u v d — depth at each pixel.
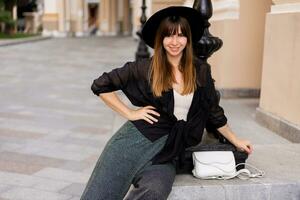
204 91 3.18
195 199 3.34
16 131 6.73
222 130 3.51
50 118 7.69
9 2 35.91
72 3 40.44
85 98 9.72
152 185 2.87
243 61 8.88
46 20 37.59
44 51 22.61
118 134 3.21
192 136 3.21
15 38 30.56
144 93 3.14
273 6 6.31
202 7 4.23
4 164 5.16
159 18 3.16
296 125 5.54
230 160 3.48
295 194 3.52
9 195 4.28
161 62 3.12
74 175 4.85
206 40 4.22
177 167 3.42
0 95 9.97
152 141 3.13
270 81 6.32
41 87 11.22
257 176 3.62
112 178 3.09
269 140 5.67
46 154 5.58
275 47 6.14
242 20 8.78
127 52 22.30
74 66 16.09
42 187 4.50
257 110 6.71
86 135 6.57
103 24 44.34
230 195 3.40
